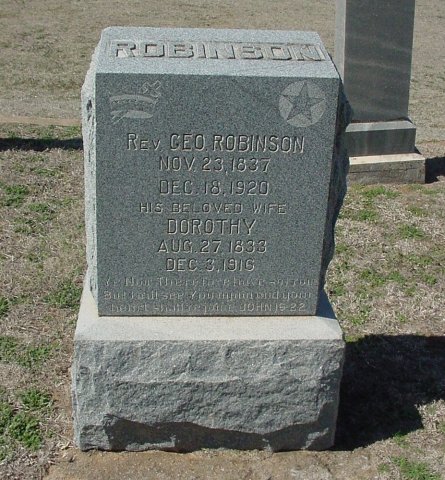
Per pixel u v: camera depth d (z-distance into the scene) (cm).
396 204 425
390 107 453
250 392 235
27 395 262
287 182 228
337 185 235
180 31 237
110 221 228
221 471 237
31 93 649
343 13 436
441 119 625
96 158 222
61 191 421
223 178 227
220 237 232
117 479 233
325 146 226
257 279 237
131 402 234
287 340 232
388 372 282
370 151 457
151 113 219
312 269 237
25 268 339
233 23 940
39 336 293
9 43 819
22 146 489
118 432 239
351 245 373
